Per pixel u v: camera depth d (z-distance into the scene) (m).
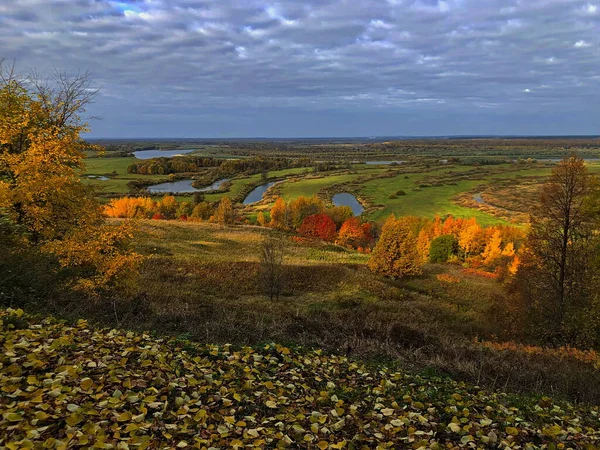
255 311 15.33
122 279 13.23
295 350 7.96
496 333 20.97
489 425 5.36
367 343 9.65
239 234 48.69
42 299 8.45
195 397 4.94
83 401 4.20
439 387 7.12
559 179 19.75
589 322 17.39
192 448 3.87
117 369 5.04
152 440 3.84
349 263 39.19
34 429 3.46
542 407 6.77
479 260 59.47
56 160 11.80
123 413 4.05
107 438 3.64
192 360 6.25
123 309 9.47
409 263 34.22
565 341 18.20
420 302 26.39
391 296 27.44
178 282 24.94
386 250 34.84
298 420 4.85
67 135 12.49
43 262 9.93
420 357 9.34
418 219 80.94
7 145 12.59
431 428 5.12
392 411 5.35
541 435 5.19
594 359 12.48
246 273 28.45
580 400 8.16
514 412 6.16
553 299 19.41
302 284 28.66
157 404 4.43
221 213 63.62
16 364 4.50
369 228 73.00
